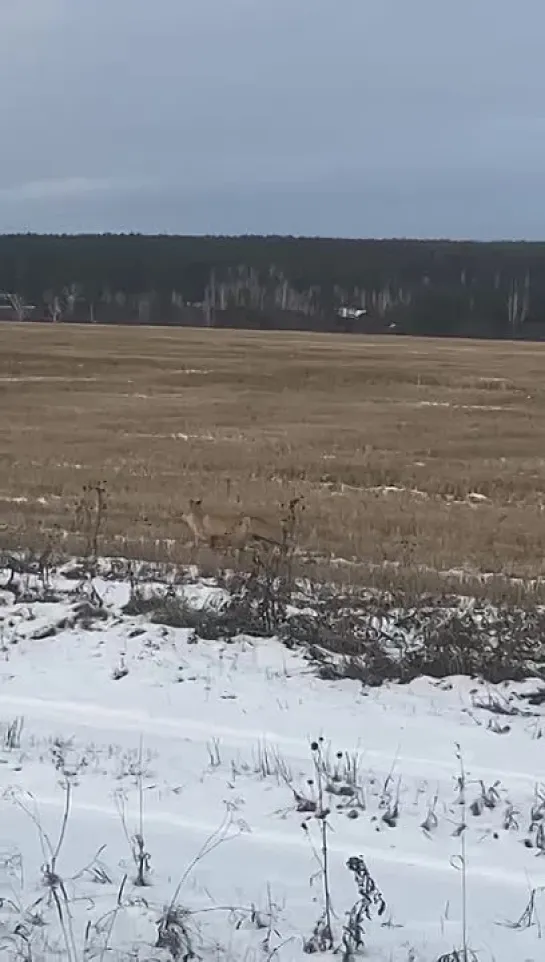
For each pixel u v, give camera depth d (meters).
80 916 4.62
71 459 28.33
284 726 6.98
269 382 54.91
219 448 31.55
